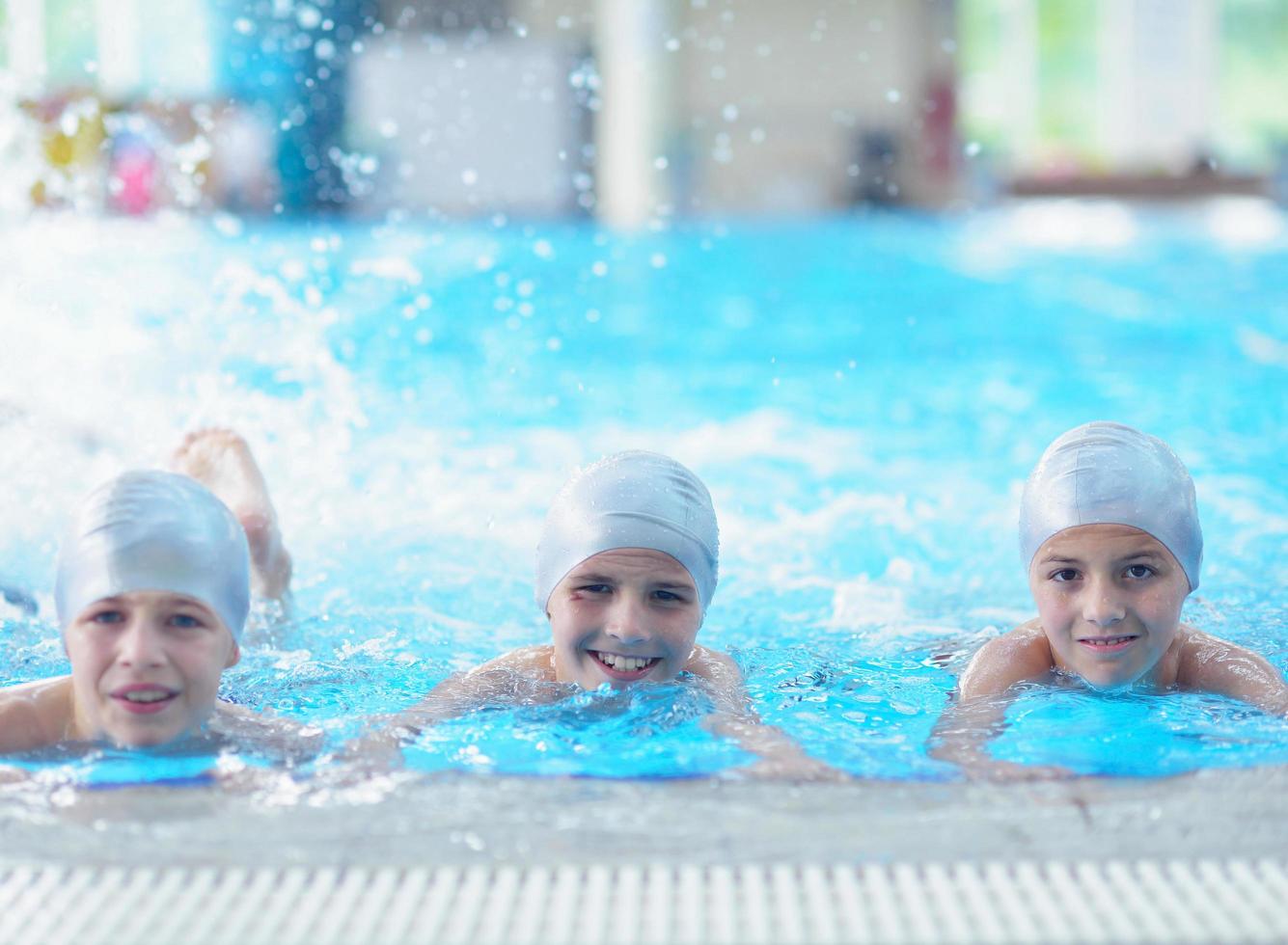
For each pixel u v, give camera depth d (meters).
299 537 4.07
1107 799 2.08
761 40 19.55
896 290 11.59
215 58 14.12
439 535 4.16
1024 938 1.66
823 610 3.56
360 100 16.42
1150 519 2.62
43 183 9.01
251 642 3.15
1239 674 2.73
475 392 6.71
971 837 1.93
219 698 2.63
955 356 8.38
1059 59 25.69
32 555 3.72
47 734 2.38
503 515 4.41
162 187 11.88
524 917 1.71
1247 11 24.73
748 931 1.68
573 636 2.65
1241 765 2.27
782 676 2.96
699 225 17.62
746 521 4.53
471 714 2.56
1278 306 10.15
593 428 6.04
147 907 1.73
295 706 2.71
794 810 2.03
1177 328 9.27
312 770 2.25
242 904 1.74
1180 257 13.35
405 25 16.89
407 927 1.69
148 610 2.31
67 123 9.34
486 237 13.72
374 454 5.08
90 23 12.31
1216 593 3.59
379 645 3.19
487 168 17.16
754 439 5.94
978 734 2.48
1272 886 1.77
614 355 8.34
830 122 19.77
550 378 7.31
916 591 3.75
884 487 5.05
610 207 18.67
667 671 2.69
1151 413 6.48
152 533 2.32
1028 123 25.64
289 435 4.80
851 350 8.65
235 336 5.75
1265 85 24.91
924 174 19.78
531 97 17.20
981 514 4.62
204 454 3.55
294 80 14.52
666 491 2.69
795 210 19.64
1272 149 19.89
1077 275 12.34
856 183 19.67
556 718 2.53
